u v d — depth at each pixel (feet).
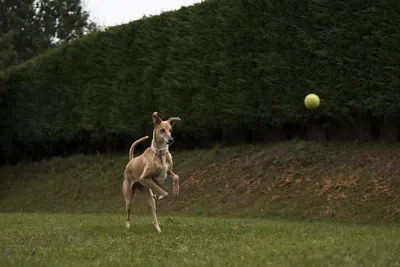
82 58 73.77
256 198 49.19
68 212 62.44
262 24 54.08
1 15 152.66
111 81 69.41
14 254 24.80
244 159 56.34
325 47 48.55
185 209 52.85
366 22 45.98
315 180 47.39
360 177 44.65
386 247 23.32
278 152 53.78
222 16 57.21
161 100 62.80
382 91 45.24
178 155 64.34
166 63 63.31
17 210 68.44
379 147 47.80
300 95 50.78
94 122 71.56
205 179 56.29
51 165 77.66
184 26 61.21
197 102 59.57
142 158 33.04
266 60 53.42
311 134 55.11
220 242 27.55
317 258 20.89
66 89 75.72
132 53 67.21
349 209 41.81
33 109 80.53
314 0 49.52
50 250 25.62
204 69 59.00
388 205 40.50
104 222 41.01
